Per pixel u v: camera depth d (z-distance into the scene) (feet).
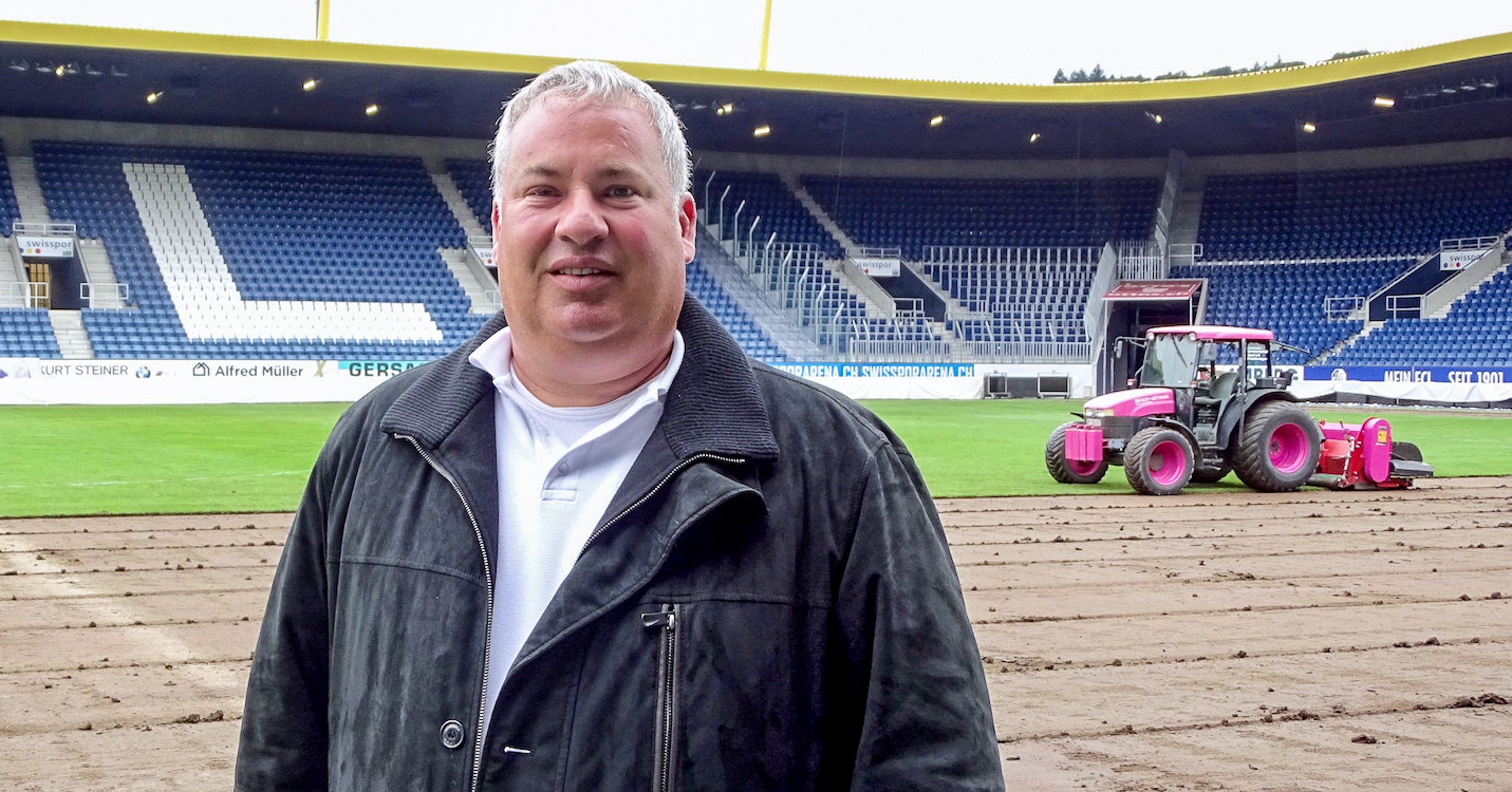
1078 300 124.57
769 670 6.19
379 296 109.70
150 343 99.40
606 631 6.26
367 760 6.46
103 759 15.39
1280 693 18.98
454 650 6.37
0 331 96.17
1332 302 117.80
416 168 121.80
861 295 123.13
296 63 97.86
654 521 6.34
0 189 107.34
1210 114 114.62
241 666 19.99
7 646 21.17
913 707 6.27
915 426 78.74
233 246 109.70
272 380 100.01
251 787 7.06
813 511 6.48
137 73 99.91
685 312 7.06
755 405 6.59
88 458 53.06
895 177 133.69
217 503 39.24
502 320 7.18
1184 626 23.65
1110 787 14.78
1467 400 102.94
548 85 6.74
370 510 6.79
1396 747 16.37
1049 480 49.47
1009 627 23.47
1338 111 113.09
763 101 112.37
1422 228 119.65
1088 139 125.70
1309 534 35.91
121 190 111.14
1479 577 29.09
